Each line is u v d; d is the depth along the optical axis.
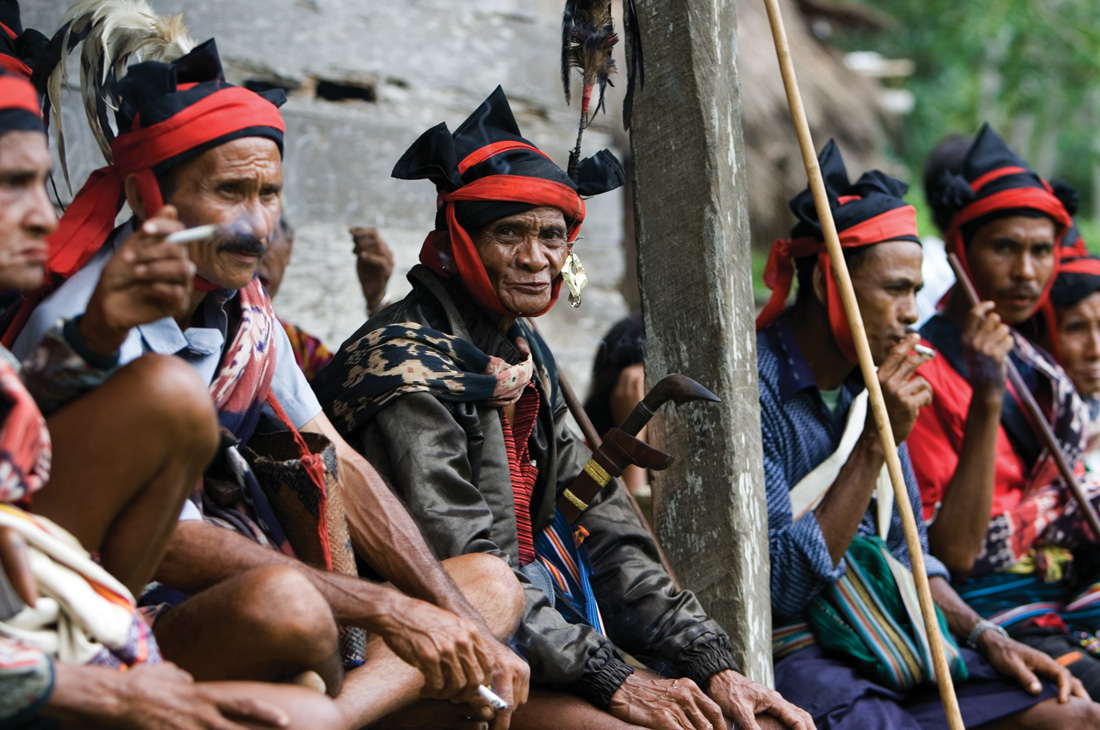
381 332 6.12
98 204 4.96
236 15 10.60
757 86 17.88
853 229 7.90
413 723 5.48
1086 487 9.23
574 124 13.12
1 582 3.79
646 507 8.36
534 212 6.21
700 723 5.85
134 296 3.86
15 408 3.71
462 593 5.38
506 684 5.07
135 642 4.01
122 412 3.92
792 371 7.97
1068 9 28.06
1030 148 31.81
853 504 7.48
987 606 8.84
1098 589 8.84
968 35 26.98
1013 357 9.59
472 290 6.29
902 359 7.60
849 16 21.36
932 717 7.68
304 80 11.04
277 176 5.04
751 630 7.07
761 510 7.19
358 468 5.56
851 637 7.57
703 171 6.97
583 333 13.14
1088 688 8.29
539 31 12.73
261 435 5.36
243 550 4.71
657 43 7.05
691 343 7.13
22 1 8.91
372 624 4.70
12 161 3.92
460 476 5.91
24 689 3.57
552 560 6.54
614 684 5.95
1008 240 9.37
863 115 19.88
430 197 11.71
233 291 5.25
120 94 4.88
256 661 4.34
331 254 10.97
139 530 4.11
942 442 8.93
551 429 6.60
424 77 11.86
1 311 5.43
